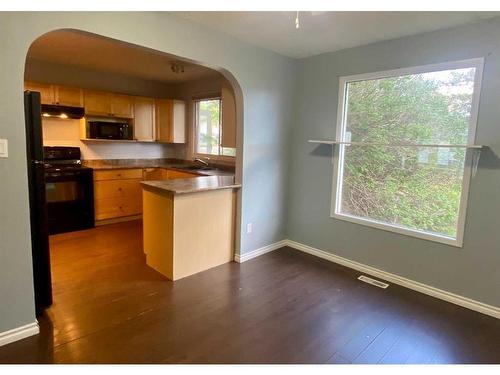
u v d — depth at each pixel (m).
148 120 5.41
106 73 5.05
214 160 5.44
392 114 3.09
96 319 2.39
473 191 2.62
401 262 3.10
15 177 1.98
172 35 2.57
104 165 5.30
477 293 2.66
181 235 3.08
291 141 3.90
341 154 3.48
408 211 3.06
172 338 2.19
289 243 4.09
